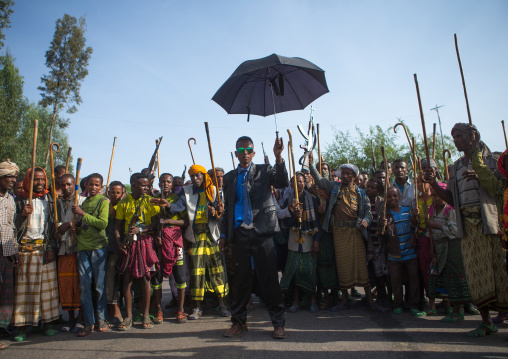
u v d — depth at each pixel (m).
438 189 4.21
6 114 25.69
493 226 3.69
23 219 4.40
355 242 5.25
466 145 3.95
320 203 5.61
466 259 3.94
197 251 5.10
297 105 5.13
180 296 4.98
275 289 4.04
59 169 5.79
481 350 3.37
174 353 3.58
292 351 3.51
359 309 5.33
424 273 4.86
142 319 4.69
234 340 3.95
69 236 4.68
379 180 5.89
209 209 5.16
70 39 27.81
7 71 26.38
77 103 28.58
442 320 4.47
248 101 5.04
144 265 4.59
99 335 4.34
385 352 3.40
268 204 4.14
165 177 5.65
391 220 5.10
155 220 4.80
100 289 4.58
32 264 4.38
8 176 4.19
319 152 5.94
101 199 4.74
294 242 5.42
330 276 5.41
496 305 3.77
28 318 4.28
